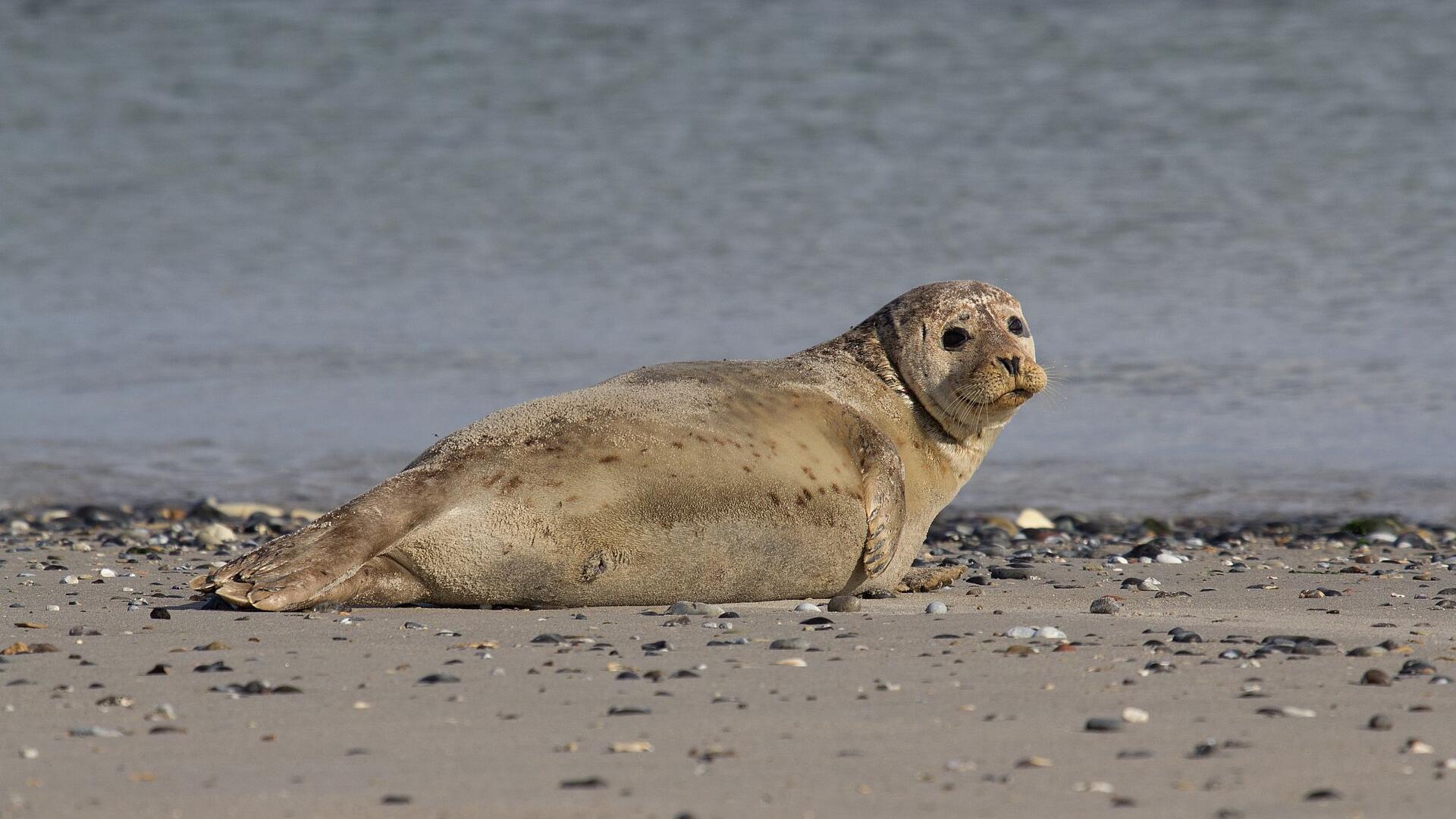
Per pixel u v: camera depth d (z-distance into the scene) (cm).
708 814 1542
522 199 10538
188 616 2783
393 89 13562
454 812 1547
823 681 2188
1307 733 1873
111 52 15075
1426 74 12394
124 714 1992
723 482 2939
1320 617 2859
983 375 3241
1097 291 8144
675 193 10494
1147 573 3669
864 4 15588
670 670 2275
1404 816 1532
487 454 2914
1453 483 5228
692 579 2980
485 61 14238
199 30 15675
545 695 2102
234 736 1877
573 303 8275
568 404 3003
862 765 1728
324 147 12112
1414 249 8700
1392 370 6650
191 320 8244
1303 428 5903
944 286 3403
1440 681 2164
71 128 12800
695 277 8719
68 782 1664
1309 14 14288
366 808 1562
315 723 1942
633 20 15238
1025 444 5844
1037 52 13612
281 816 1536
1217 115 11681
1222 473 5397
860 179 10612
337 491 5369
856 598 3019
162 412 6512
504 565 2864
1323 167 10406
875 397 3291
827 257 9000
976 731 1891
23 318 8306
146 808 1562
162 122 12950
